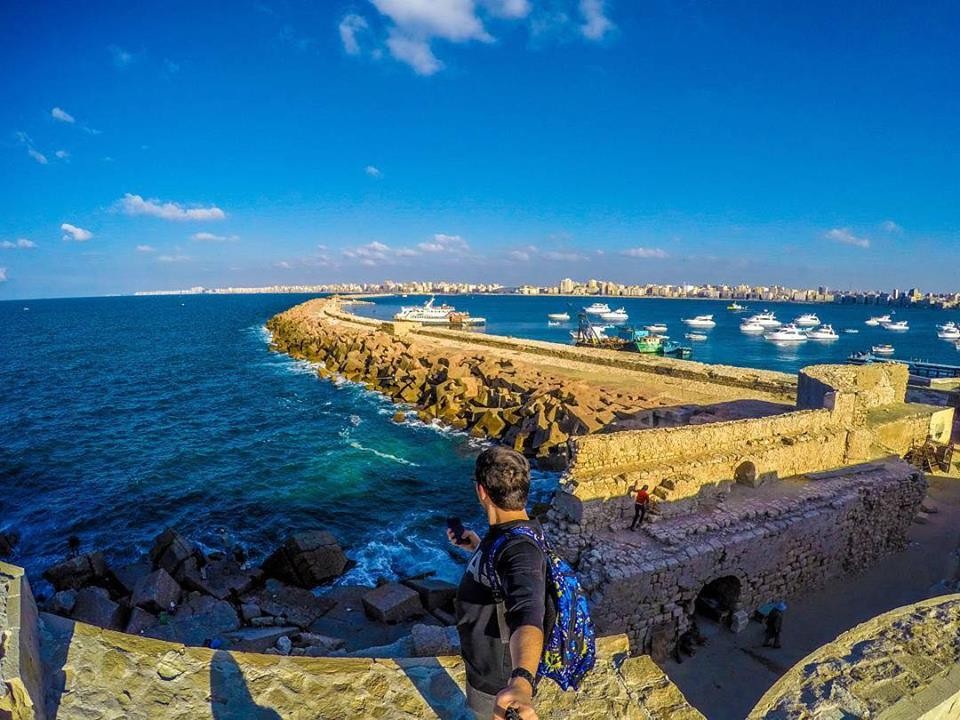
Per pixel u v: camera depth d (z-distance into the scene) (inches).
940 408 1075.9
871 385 1074.1
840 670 206.2
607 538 576.1
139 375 2274.9
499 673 126.7
